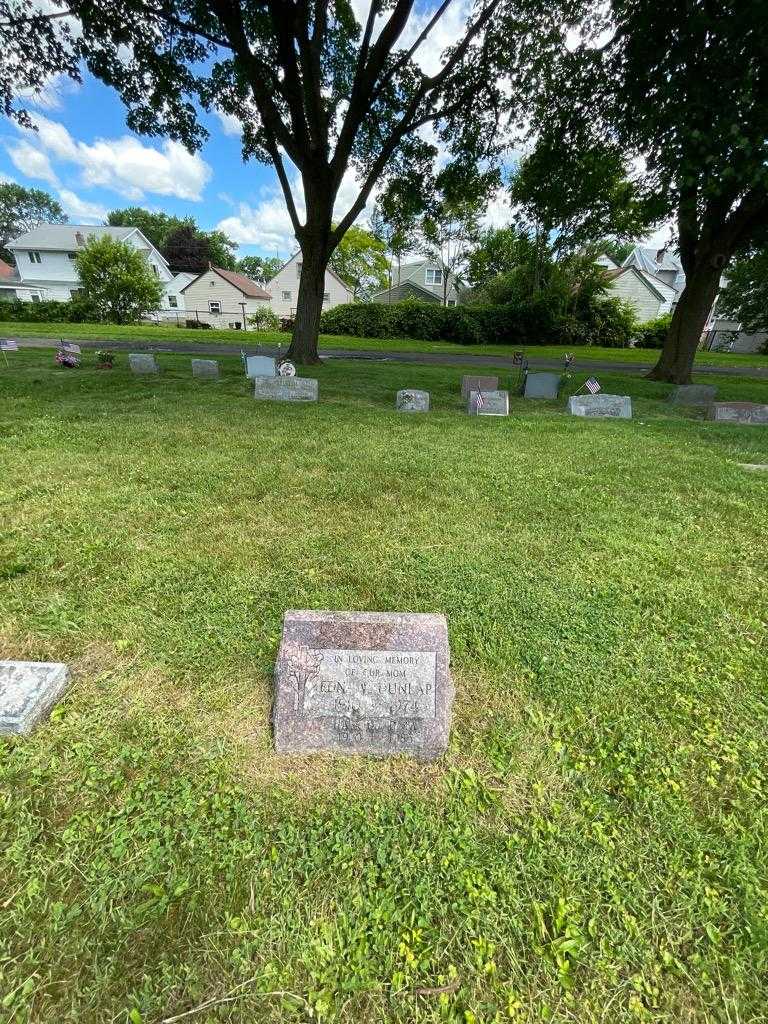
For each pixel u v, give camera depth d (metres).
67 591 2.80
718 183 8.49
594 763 1.92
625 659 2.46
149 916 1.39
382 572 3.11
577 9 9.77
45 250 41.75
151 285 33.06
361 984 1.27
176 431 6.15
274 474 4.75
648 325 33.88
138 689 2.16
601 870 1.55
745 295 32.41
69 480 4.41
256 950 1.33
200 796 1.73
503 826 1.68
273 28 9.75
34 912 1.39
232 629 2.52
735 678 2.37
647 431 7.67
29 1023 1.18
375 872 1.52
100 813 1.66
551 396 11.02
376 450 5.71
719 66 8.10
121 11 8.95
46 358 13.23
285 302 43.69
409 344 26.41
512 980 1.29
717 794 1.80
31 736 1.93
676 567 3.37
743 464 6.03
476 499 4.37
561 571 3.25
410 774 1.86
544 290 31.58
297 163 11.43
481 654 2.45
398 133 11.59
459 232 36.50
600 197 12.92
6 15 8.39
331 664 1.90
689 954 1.36
